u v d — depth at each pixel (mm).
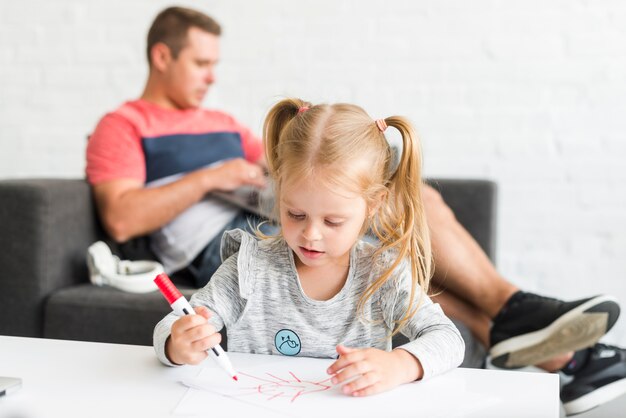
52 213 1770
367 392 853
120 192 1925
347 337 1062
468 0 2438
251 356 994
